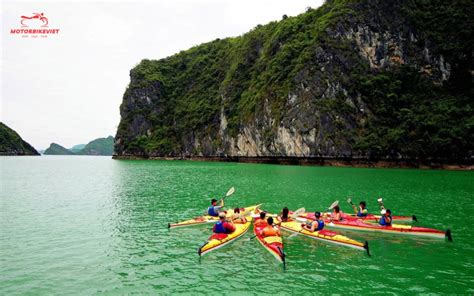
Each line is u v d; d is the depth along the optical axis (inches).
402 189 1227.2
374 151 2522.1
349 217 717.9
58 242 586.2
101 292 394.6
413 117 2625.5
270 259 499.5
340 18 2997.0
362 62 2930.6
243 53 4092.0
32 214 819.4
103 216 796.0
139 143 4766.2
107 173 2129.7
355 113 2751.0
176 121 4704.7
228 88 3978.8
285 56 3189.0
